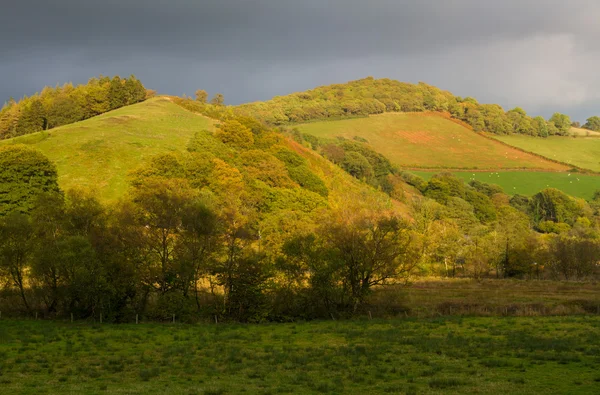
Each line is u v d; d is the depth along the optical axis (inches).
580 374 984.9
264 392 864.3
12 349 1309.1
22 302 2059.5
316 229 2342.5
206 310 1979.6
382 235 2187.5
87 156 4217.5
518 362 1106.1
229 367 1093.1
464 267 3572.8
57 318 1945.1
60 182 3789.4
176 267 2006.6
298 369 1078.4
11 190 3238.2
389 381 954.7
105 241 2055.9
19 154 3346.5
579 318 1793.8
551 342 1326.3
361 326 1743.4
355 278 2140.7
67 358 1207.6
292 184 4576.8
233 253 2050.9
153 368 1070.4
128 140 4613.7
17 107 6781.5
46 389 895.1
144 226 2106.3
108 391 874.8
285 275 2085.4
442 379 931.3
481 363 1106.1
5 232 1988.2
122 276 1962.4
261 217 3607.3
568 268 3479.3
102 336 1528.1
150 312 1961.1
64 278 1980.8
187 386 923.4
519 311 1982.0
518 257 3572.8
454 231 3865.7
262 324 1872.5
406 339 1429.6
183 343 1427.2
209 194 3053.6
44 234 2110.0
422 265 3457.2
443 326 1695.4
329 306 2073.1
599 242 4033.0
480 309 2037.4
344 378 981.8
